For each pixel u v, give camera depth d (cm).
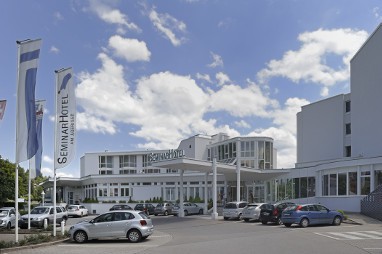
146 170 7456
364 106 4059
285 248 1523
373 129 3897
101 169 7725
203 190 5400
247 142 5209
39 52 1775
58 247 1703
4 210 2902
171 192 5669
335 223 2533
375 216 2795
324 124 4991
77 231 1869
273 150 5484
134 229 1867
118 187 5897
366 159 3131
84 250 1592
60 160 2061
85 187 6644
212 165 3628
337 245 1586
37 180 7738
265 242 1727
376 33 3891
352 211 3216
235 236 2038
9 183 4525
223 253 1431
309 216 2458
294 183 4166
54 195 2067
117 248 1645
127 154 7631
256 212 3061
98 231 1867
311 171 3900
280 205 2820
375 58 3903
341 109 4747
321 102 5072
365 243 1644
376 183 3059
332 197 3484
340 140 4716
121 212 1909
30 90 1755
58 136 2072
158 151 7419
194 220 3391
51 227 2636
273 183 4647
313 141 5147
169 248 1606
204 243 1752
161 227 2786
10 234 2386
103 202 5412
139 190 5800
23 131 1742
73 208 4669
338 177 3447
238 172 3956
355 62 4247
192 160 3538
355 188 3247
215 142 6338
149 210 4500
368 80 4003
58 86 2086
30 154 1739
